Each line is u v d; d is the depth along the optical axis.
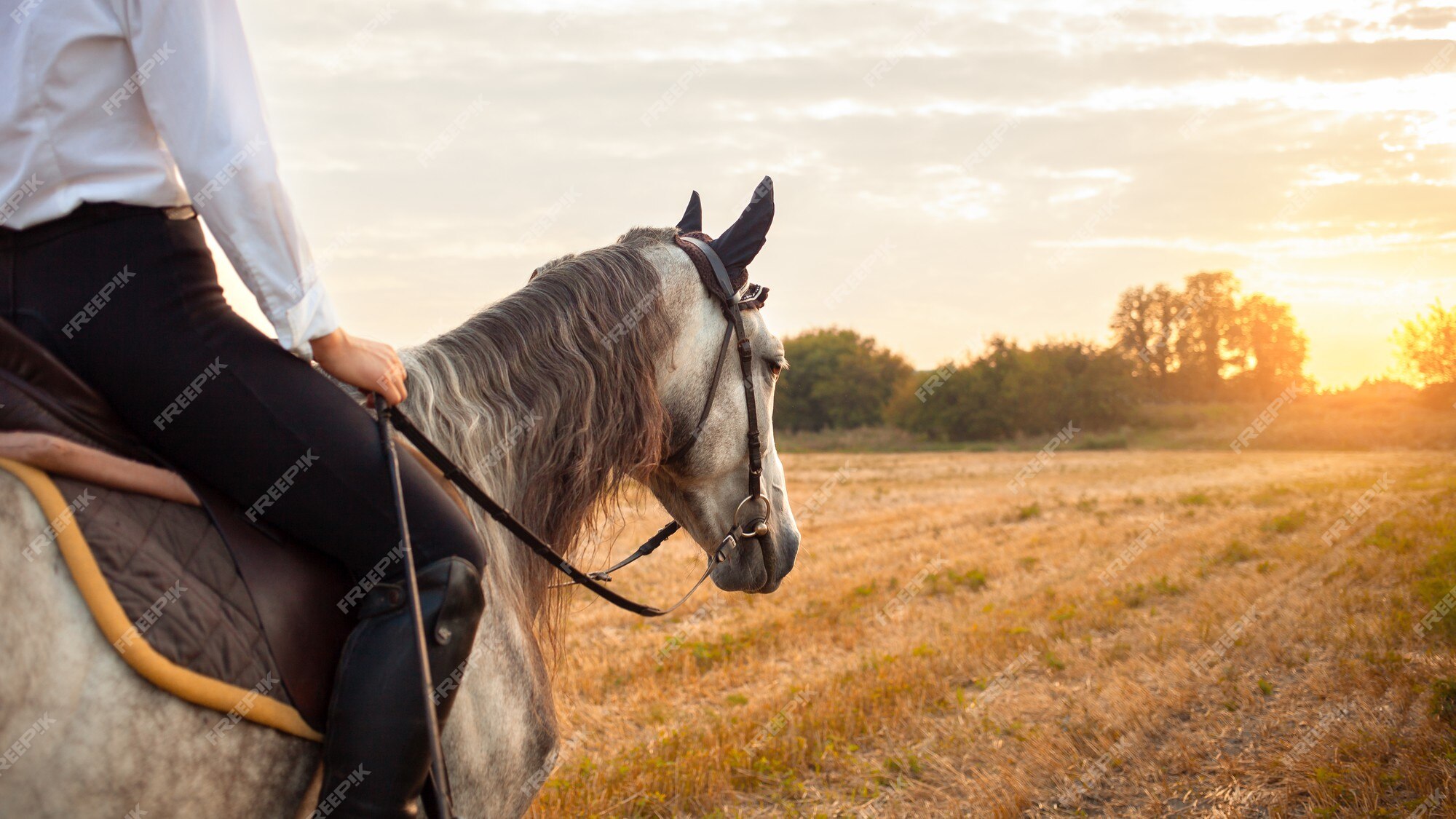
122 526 1.56
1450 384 52.72
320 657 1.78
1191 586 10.19
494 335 2.34
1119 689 6.46
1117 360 60.22
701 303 2.70
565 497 2.39
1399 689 5.68
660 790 5.12
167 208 1.68
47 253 1.60
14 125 1.54
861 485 26.81
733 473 2.86
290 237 1.64
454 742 2.01
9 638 1.41
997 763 5.41
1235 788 4.84
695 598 10.45
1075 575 11.29
